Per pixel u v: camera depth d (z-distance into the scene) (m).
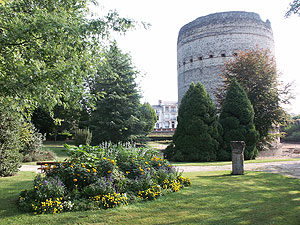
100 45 6.55
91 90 23.45
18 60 6.24
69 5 6.77
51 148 25.78
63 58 6.19
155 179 6.97
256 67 21.61
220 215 5.03
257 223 4.60
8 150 9.27
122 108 24.02
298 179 8.68
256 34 28.86
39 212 5.08
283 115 20.59
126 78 24.62
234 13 28.95
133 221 4.71
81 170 6.09
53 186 5.61
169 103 92.88
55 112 31.92
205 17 30.27
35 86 5.47
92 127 24.66
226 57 28.52
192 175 9.82
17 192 6.77
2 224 4.51
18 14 5.78
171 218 4.86
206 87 29.30
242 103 18.09
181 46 32.88
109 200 5.53
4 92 5.53
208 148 16.75
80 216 4.93
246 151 17.16
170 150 18.06
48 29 5.28
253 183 8.02
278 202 5.89
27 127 14.67
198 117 17.19
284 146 35.69
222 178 8.96
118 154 7.43
